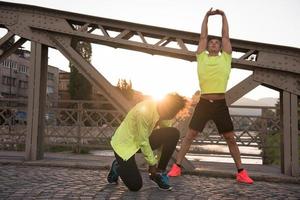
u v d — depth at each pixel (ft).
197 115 17.60
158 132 15.29
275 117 27.86
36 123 21.52
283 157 19.33
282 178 18.17
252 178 18.42
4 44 22.43
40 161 21.39
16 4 21.24
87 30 21.18
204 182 17.12
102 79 20.70
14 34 21.61
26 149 21.59
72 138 30.07
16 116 30.76
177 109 14.03
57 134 30.45
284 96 19.30
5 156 23.88
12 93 211.00
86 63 20.93
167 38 20.12
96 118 29.84
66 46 21.18
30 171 19.01
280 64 19.04
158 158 16.38
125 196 13.57
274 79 19.34
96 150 32.68
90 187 15.11
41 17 21.29
